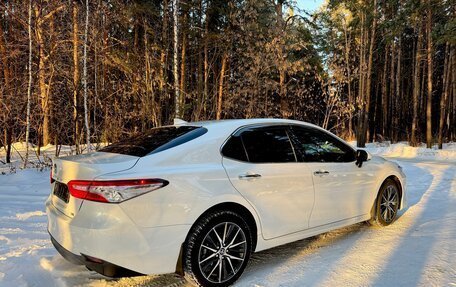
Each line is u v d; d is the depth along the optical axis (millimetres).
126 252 2721
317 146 4090
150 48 16031
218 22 20000
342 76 18688
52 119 13906
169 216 2873
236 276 3215
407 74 31844
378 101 36312
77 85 11719
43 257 3756
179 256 2949
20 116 12344
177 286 3193
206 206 3049
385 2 23094
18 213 5613
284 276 3305
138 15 16422
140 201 2770
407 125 29438
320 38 27000
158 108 13047
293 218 3662
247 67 17281
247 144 3516
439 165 12094
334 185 4062
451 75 25406
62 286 3146
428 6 18828
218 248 3121
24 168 10469
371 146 24766
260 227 3412
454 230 4445
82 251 2762
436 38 19047
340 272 3334
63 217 2986
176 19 12828
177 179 2949
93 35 11711
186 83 18609
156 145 3270
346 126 31344
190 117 14484
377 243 4113
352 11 23953
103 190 2717
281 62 15867
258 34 16562
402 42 30047
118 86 13641
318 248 4039
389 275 3213
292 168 3688
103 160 3055
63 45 12320
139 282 3268
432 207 5840
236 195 3229
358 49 25938
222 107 16797
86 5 10656
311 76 20672
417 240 4133
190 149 3193
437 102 34562
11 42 13828
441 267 3314
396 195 4969
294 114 19000
